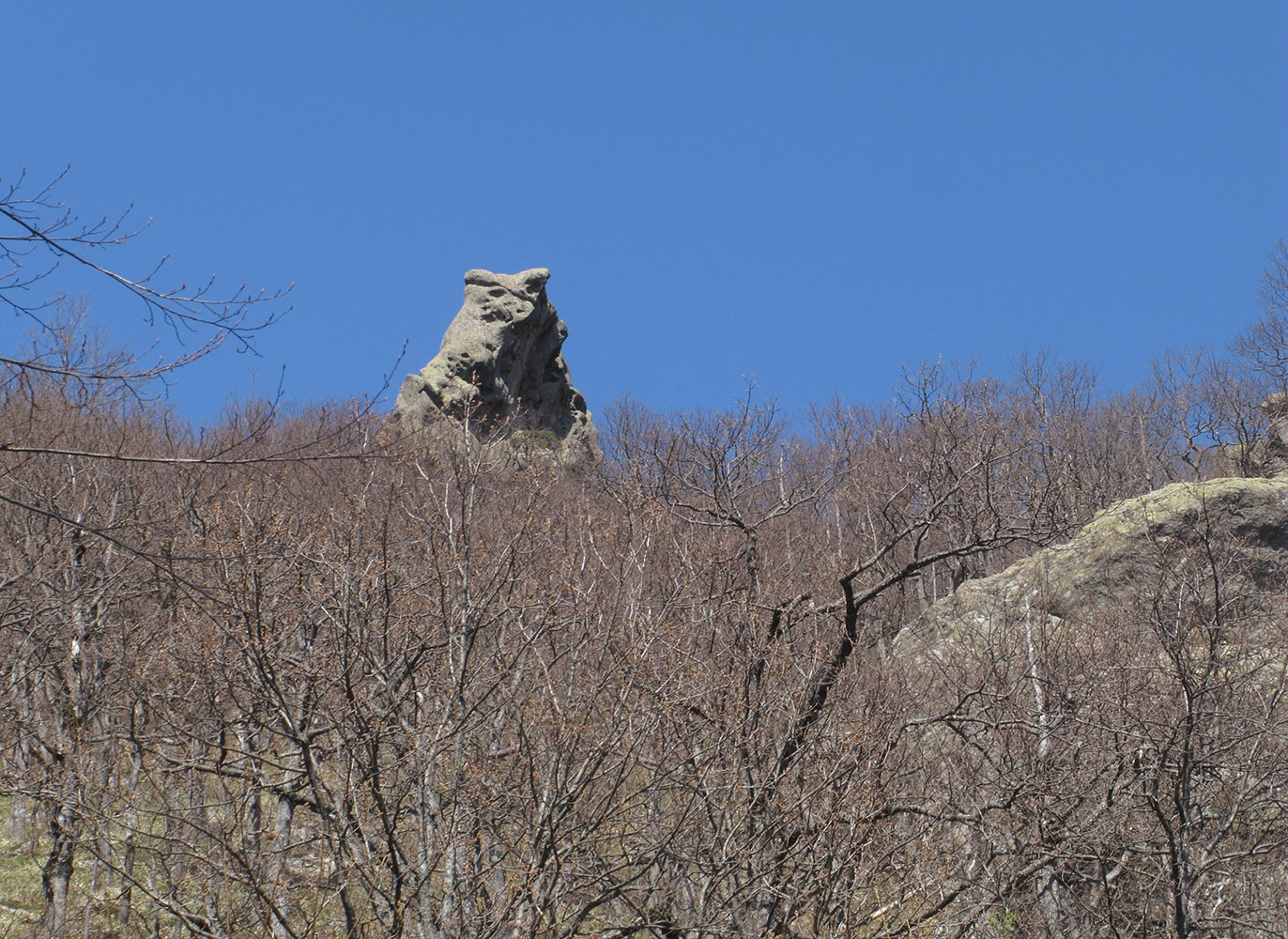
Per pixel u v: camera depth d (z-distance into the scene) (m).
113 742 22.89
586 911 19.09
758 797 20.98
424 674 20.73
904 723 24.23
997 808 23.53
